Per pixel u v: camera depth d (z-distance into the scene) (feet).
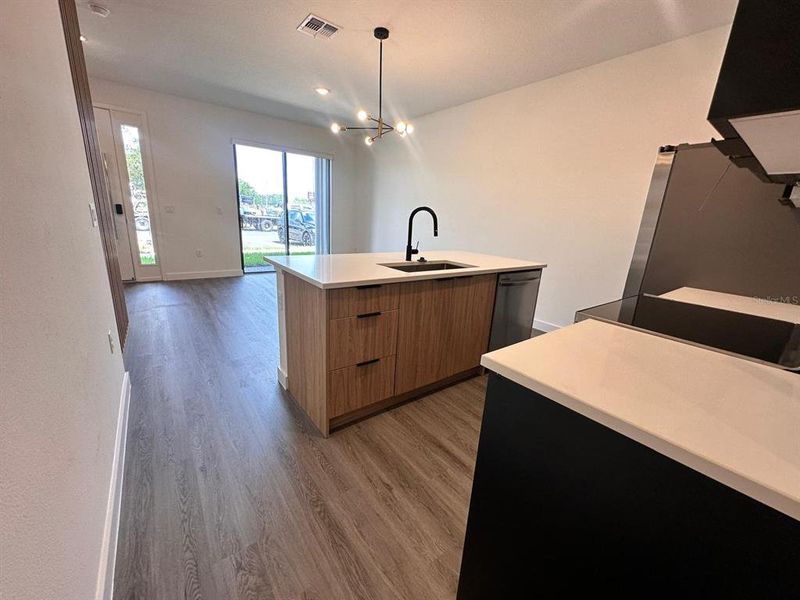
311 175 20.94
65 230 3.59
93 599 2.88
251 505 4.53
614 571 2.09
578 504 2.23
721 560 1.69
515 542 2.62
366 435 6.11
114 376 5.55
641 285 7.63
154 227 15.98
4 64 2.42
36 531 2.00
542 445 2.38
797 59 1.79
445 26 8.36
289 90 13.52
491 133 13.21
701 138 8.27
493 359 2.56
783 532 1.50
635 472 1.95
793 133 2.21
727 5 7.04
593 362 2.57
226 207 17.63
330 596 3.51
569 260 11.21
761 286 5.96
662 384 2.26
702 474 1.69
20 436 1.94
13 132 2.44
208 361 8.62
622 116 9.53
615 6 7.32
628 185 9.62
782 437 1.74
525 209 12.34
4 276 1.99
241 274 18.75
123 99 14.23
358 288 5.69
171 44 9.96
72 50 6.41
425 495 4.86
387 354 6.40
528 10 7.58
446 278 6.91
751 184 5.94
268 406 6.83
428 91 12.85
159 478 4.89
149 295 14.01
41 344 2.46
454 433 6.29
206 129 16.33
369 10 7.85
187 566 3.70
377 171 19.88
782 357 2.85
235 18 8.44
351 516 4.45
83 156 5.51
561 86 10.78
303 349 6.35
